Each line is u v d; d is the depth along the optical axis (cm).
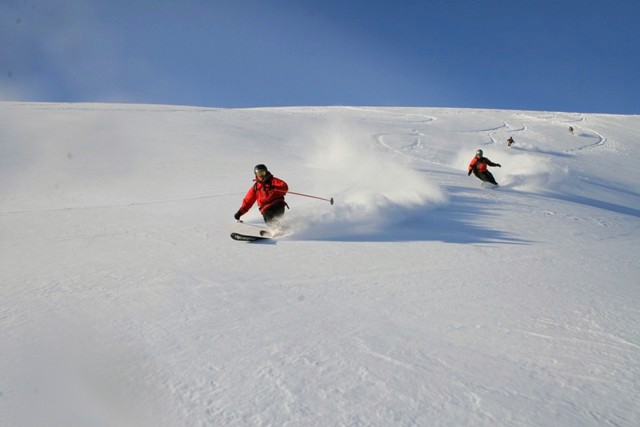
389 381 237
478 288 404
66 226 623
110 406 212
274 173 1152
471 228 677
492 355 271
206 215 704
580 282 435
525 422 203
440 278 432
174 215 698
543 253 552
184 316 325
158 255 492
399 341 288
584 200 1426
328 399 218
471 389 231
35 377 238
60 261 466
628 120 4703
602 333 308
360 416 204
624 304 371
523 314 342
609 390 233
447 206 836
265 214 625
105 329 301
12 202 786
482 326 316
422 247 553
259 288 390
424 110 4747
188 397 219
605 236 688
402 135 2886
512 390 231
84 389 226
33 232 590
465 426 199
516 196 1052
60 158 1213
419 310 346
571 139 3612
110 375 240
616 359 269
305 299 365
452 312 343
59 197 834
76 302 352
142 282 401
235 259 481
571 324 323
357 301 363
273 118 2997
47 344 278
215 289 385
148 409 209
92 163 1178
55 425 196
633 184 2409
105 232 593
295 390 226
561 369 255
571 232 691
